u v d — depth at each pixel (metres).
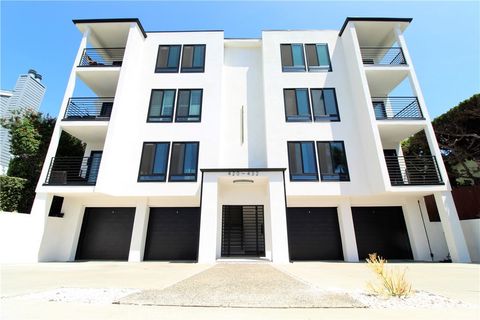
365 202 12.14
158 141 12.31
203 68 13.66
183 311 3.06
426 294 4.10
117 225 12.02
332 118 12.66
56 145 11.39
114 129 11.20
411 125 11.63
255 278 5.98
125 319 2.69
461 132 13.85
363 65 12.45
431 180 11.34
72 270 7.73
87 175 12.94
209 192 10.79
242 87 13.99
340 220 11.75
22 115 14.75
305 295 4.01
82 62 12.80
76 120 11.66
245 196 12.22
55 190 10.67
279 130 12.40
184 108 12.90
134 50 13.03
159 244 11.67
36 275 6.52
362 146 12.08
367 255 11.62
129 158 12.01
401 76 12.98
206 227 10.33
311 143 12.23
